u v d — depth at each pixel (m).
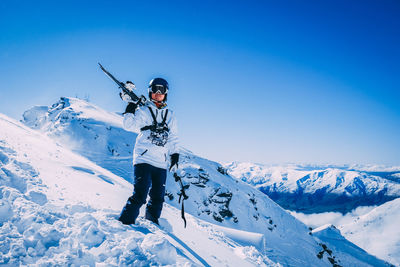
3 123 8.30
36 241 2.04
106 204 3.69
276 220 62.59
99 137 56.94
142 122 3.20
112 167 46.88
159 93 3.26
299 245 55.91
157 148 3.23
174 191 49.22
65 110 66.75
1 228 2.09
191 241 3.58
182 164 58.91
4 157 3.74
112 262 2.06
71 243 2.11
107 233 2.43
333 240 93.50
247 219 54.16
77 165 5.99
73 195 3.50
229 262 3.51
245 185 70.75
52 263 1.84
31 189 3.06
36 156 5.09
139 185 3.07
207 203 50.62
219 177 62.59
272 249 47.41
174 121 3.39
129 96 3.16
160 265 2.20
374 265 80.00
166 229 3.50
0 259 1.79
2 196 2.61
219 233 6.41
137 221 3.15
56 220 2.44
